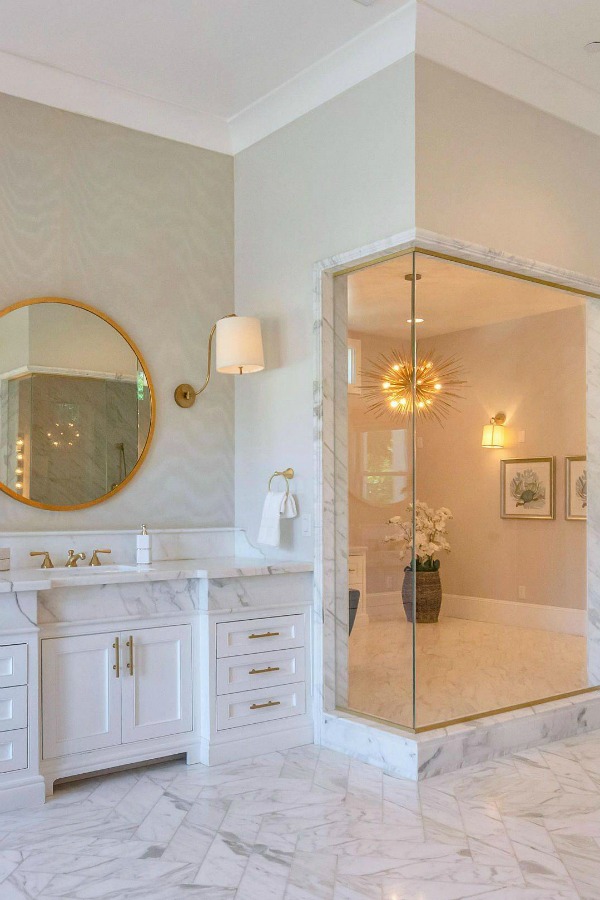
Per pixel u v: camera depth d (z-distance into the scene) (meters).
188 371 4.33
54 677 3.25
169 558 4.16
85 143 4.04
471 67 3.69
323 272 3.91
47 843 2.76
